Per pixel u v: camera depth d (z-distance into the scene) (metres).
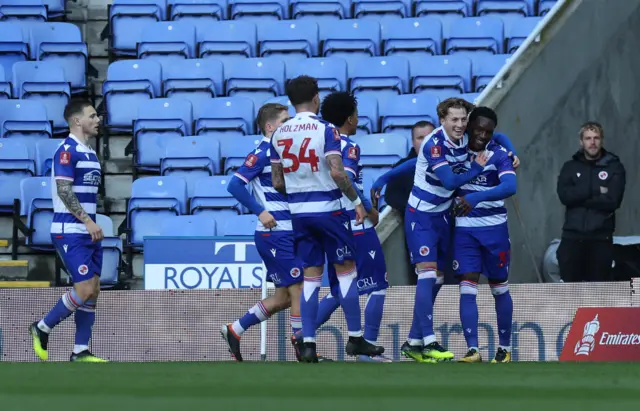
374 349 23.50
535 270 34.75
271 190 26.62
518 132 34.88
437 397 13.77
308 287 23.19
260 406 12.88
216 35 48.69
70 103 27.11
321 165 22.75
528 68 35.03
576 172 31.48
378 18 50.50
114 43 49.12
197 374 17.80
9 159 40.75
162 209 38.97
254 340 30.23
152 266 30.66
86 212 26.77
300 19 50.03
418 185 25.66
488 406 12.80
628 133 37.09
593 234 31.42
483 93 34.66
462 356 29.58
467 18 48.91
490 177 25.64
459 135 24.69
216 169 41.81
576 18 35.66
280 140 23.14
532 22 48.53
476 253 25.67
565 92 35.72
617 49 36.69
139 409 12.69
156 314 30.48
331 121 25.19
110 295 30.53
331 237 22.95
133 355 30.42
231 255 30.62
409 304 29.86
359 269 26.80
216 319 30.36
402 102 43.66
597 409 12.48
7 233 39.97
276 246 26.53
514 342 29.75
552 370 18.48
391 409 12.59
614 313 26.48
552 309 29.69
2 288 30.78
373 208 25.88
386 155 40.03
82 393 14.32
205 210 38.91
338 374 17.72
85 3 51.91
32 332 27.02
